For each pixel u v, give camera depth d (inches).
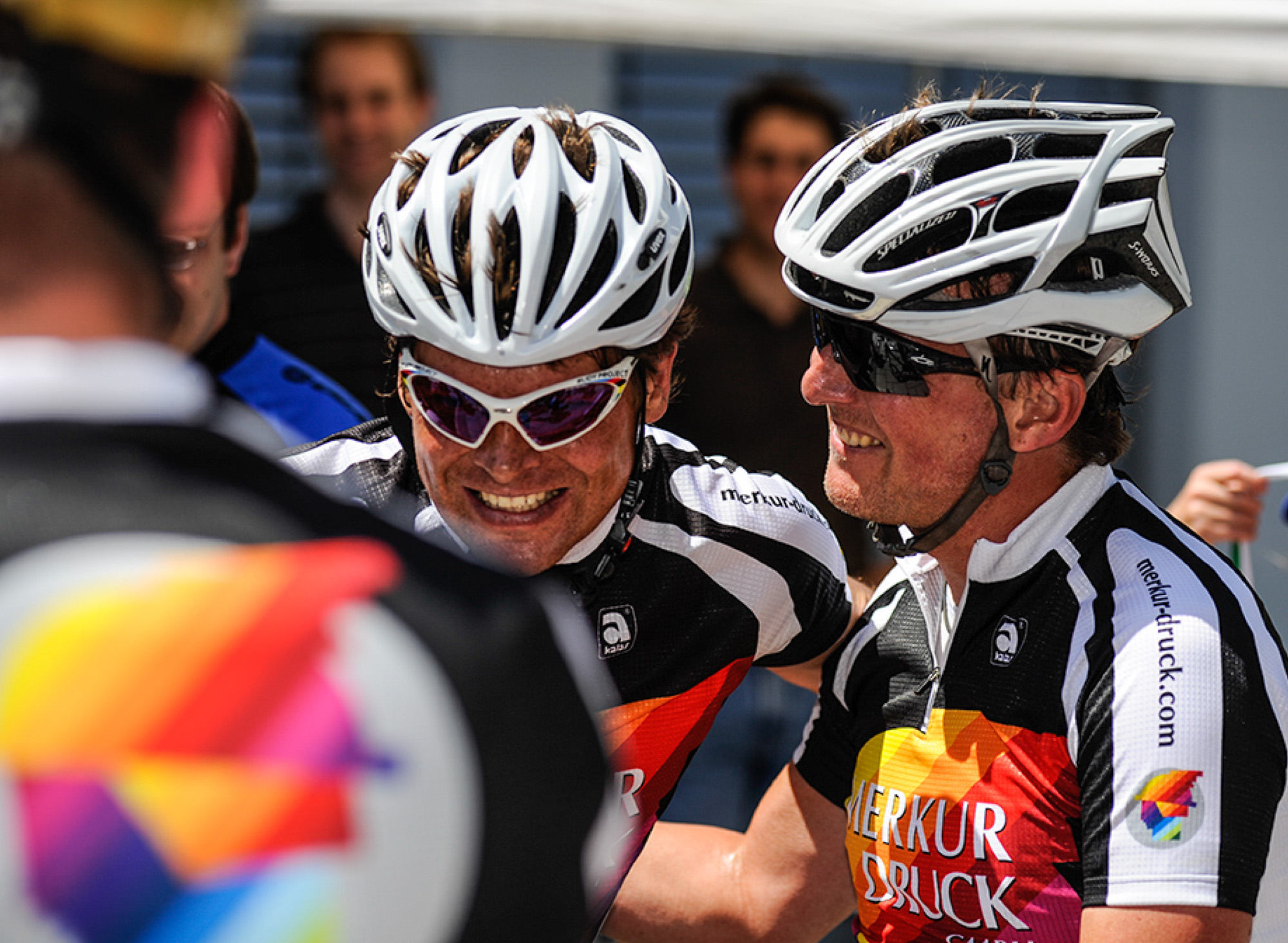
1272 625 94.3
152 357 44.6
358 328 214.4
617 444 101.5
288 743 40.3
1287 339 294.8
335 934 40.3
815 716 119.1
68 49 42.2
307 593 41.8
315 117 219.9
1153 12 168.1
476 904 43.6
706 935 119.8
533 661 46.9
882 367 97.2
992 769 96.3
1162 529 97.5
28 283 42.1
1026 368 95.3
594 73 279.7
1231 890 82.7
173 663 39.7
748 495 117.0
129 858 38.4
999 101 103.0
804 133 221.0
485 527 100.1
